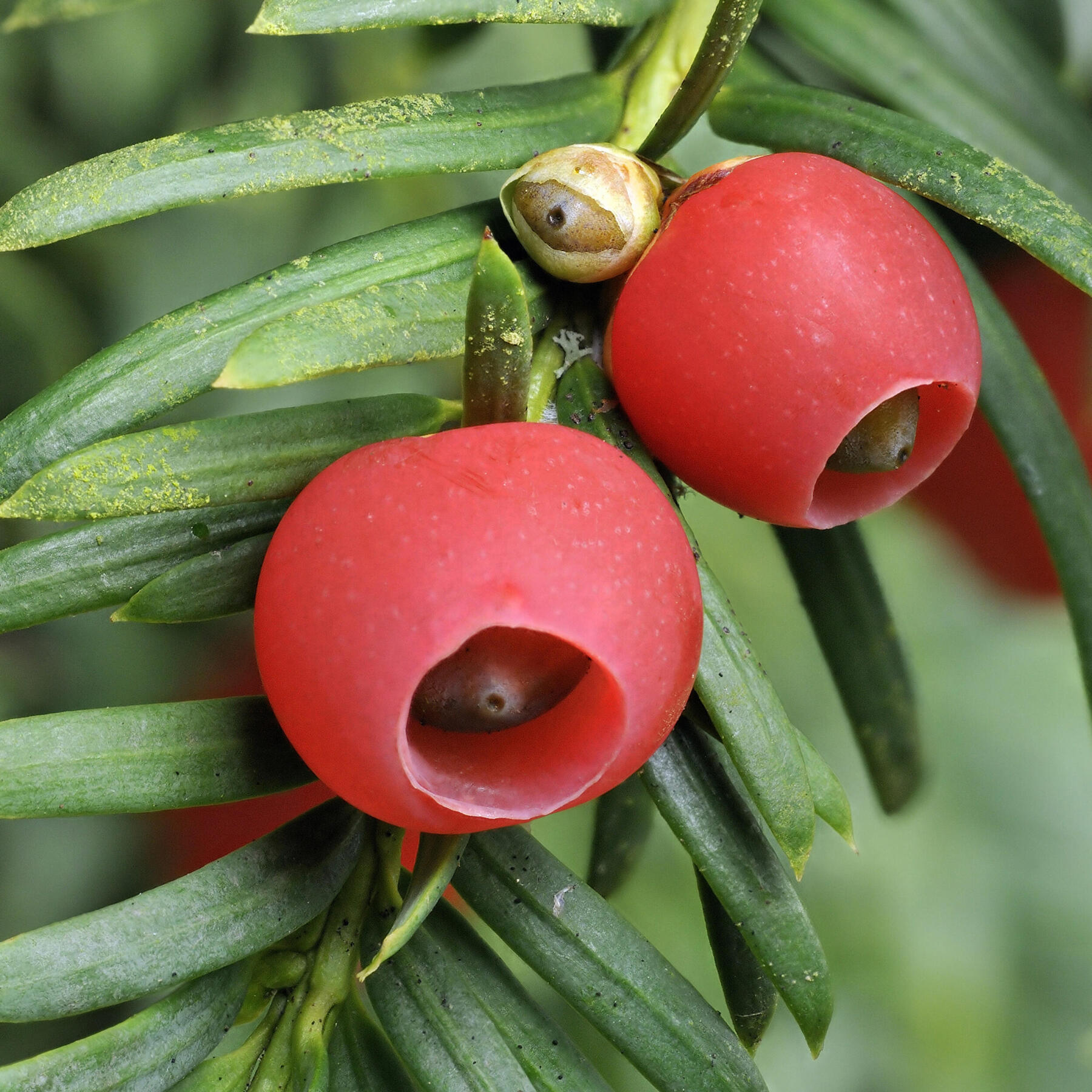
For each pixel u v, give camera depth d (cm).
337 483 13
